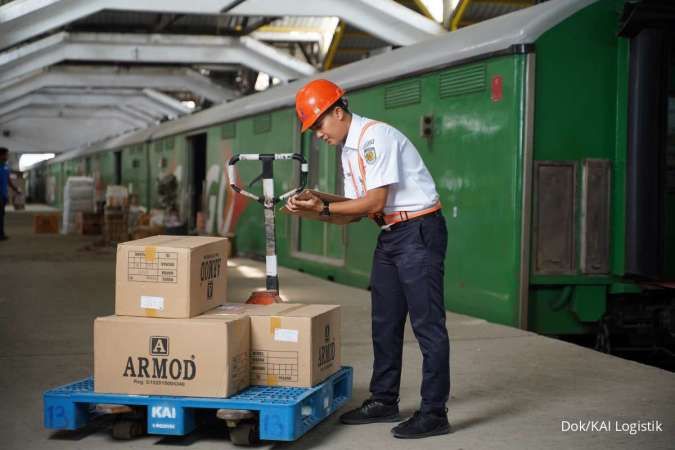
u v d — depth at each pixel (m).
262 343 3.96
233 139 14.85
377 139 3.74
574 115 6.77
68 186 21.22
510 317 6.82
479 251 7.25
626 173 6.77
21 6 13.02
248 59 17.95
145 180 23.20
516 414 4.30
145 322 3.75
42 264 12.69
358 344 6.26
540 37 6.66
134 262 3.84
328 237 10.84
